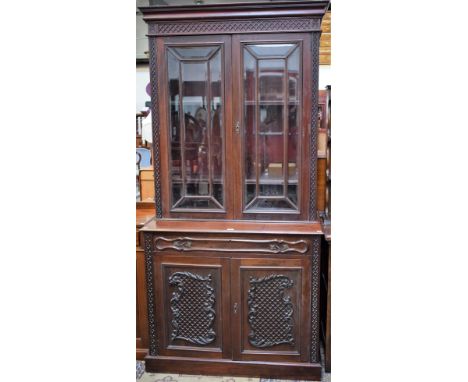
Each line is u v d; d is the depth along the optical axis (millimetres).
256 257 1996
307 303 2010
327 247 2211
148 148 2898
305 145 1985
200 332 2100
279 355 2066
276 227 2014
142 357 2264
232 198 2080
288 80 1947
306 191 2025
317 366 2041
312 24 1881
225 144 2031
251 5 1872
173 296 2080
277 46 1923
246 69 1960
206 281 2047
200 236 2002
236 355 2090
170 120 2055
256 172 2041
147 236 2037
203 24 1941
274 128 1998
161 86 2025
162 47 1986
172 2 3162
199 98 2018
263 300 2033
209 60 1976
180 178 2102
